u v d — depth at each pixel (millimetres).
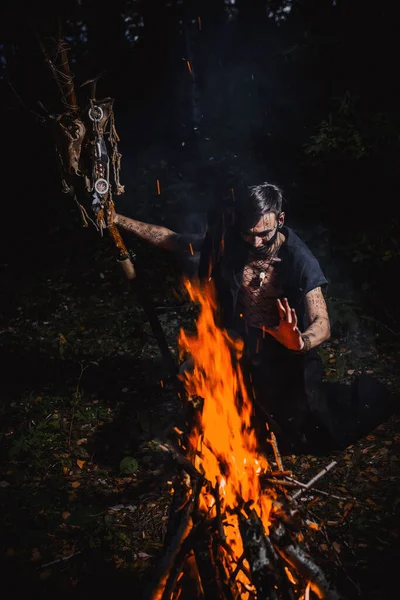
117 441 4266
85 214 2977
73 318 6383
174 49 9859
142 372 5191
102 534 3367
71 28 9516
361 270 6090
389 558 3086
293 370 3824
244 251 3574
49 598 2992
